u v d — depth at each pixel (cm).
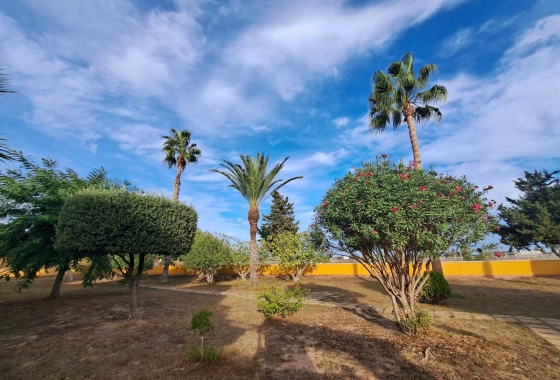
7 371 427
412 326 570
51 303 1011
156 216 748
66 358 476
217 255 1775
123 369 426
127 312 861
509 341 526
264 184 1669
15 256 931
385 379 378
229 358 460
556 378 376
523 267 1548
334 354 474
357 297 1138
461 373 391
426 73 1247
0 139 423
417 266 613
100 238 668
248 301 1059
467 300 971
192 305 977
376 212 491
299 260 1753
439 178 573
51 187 1026
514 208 2362
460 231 491
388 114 1316
